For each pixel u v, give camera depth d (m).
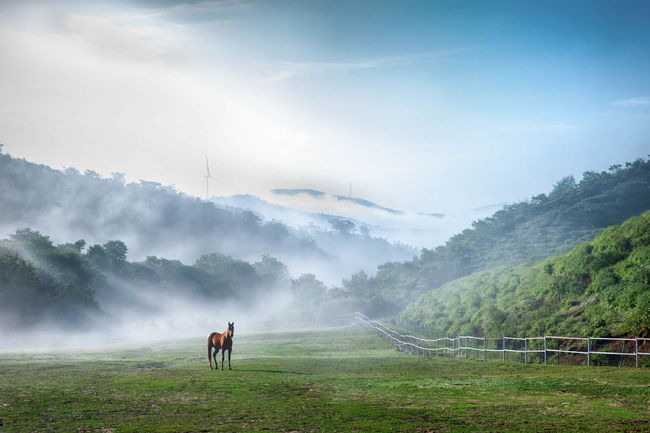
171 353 39.19
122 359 33.28
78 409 14.49
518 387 17.72
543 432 11.26
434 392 17.41
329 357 35.09
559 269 41.41
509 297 45.94
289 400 16.14
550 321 33.94
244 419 13.17
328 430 11.82
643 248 34.94
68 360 31.97
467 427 11.92
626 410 13.47
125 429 11.91
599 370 21.73
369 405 15.15
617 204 108.31
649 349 24.38
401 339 48.09
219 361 31.22
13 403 15.38
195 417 13.45
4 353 39.03
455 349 36.69
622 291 31.38
